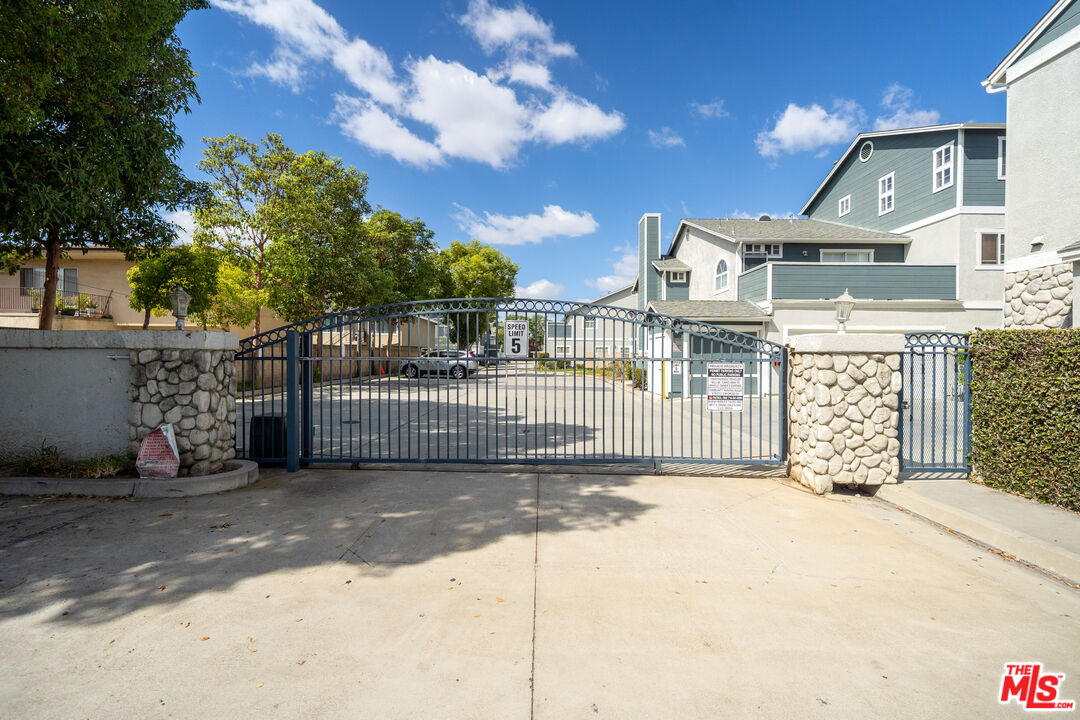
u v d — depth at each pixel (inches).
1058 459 199.5
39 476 232.4
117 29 258.7
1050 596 141.4
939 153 674.2
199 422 238.7
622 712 94.5
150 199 374.9
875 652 114.3
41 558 160.4
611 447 354.6
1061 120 349.7
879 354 240.2
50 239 374.3
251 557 163.0
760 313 658.2
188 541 175.6
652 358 278.8
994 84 398.6
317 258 789.9
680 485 253.8
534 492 239.1
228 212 757.3
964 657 112.8
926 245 694.5
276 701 96.9
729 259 799.1
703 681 103.7
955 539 183.6
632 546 174.7
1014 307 380.5
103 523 191.9
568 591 141.9
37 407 244.5
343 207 826.2
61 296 820.0
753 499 231.3
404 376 1078.4
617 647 115.3
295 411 274.7
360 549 170.2
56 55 241.6
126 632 120.0
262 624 123.9
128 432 239.9
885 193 772.0
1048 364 202.5
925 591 143.6
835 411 239.6
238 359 280.5
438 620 126.3
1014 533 171.5
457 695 98.9
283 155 776.3
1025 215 373.4
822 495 238.8
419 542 176.7
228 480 237.6
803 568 158.1
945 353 249.3
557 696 98.8
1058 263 349.4
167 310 615.8
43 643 115.3
